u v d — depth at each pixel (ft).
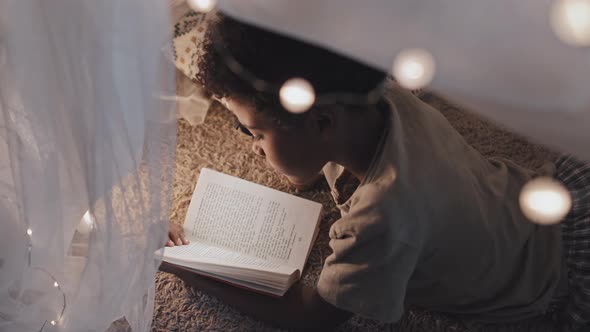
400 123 4.08
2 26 3.25
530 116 2.20
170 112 3.51
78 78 3.28
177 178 5.44
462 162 4.37
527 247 4.50
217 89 3.75
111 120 3.38
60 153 3.61
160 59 3.33
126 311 4.16
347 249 4.05
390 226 3.93
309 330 4.55
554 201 2.84
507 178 4.61
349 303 4.17
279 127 3.83
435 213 4.10
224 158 5.57
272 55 3.39
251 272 4.52
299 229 4.89
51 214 3.73
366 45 2.31
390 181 3.94
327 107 3.77
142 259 3.90
